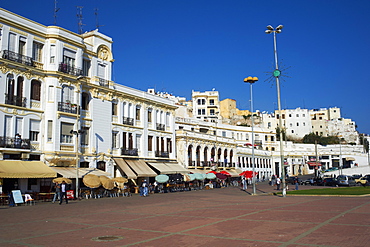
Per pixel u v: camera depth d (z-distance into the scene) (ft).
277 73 117.39
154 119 180.24
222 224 52.16
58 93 126.00
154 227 50.83
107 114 150.71
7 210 79.92
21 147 112.47
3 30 112.37
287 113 527.40
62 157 125.49
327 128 537.24
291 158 357.20
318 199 99.25
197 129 274.16
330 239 39.58
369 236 40.68
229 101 498.28
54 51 126.82
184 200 105.19
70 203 99.40
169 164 182.70
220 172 201.77
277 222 53.11
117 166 153.17
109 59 155.33
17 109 114.62
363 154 378.73
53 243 40.22
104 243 39.78
